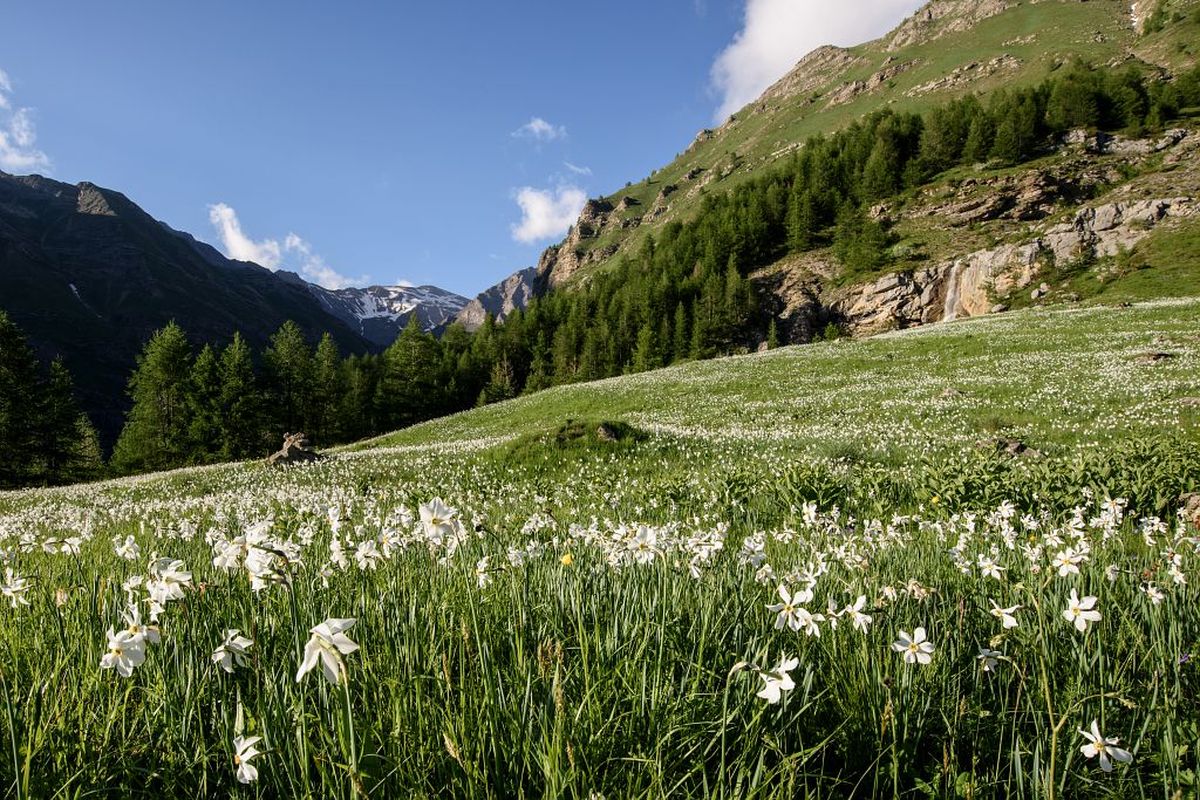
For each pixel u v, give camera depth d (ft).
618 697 7.68
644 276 406.00
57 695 7.14
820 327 309.42
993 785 7.00
